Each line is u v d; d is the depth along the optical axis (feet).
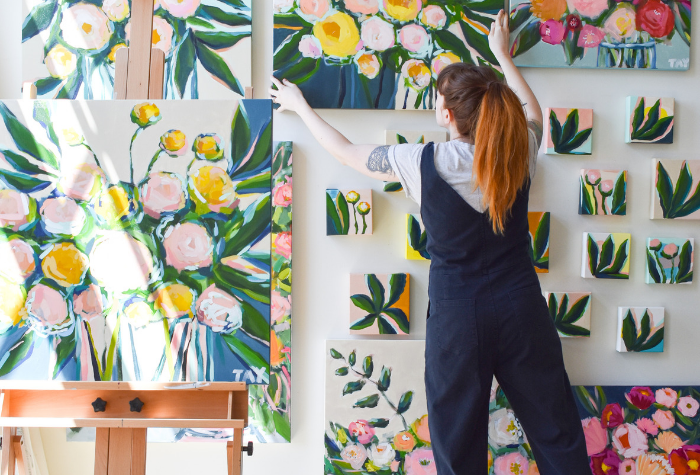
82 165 4.03
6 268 4.03
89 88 4.83
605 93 5.09
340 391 4.97
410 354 4.98
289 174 4.91
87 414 4.00
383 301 4.96
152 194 4.05
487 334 3.66
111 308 4.05
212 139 4.06
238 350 4.08
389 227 5.04
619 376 5.18
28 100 4.02
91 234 4.04
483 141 3.50
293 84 4.69
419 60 4.91
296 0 4.84
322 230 5.02
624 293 5.18
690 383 5.22
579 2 4.95
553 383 3.76
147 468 5.05
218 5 4.83
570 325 5.06
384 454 4.99
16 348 4.04
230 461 4.22
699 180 5.08
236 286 4.08
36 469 4.83
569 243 5.12
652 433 5.05
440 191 3.62
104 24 4.83
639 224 5.17
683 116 5.16
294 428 5.07
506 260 3.70
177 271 4.06
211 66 4.84
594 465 5.01
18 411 3.99
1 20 4.91
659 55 5.02
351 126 4.99
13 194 4.02
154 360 4.06
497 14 4.91
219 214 4.07
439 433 3.81
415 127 5.01
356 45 4.88
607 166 5.12
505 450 5.00
